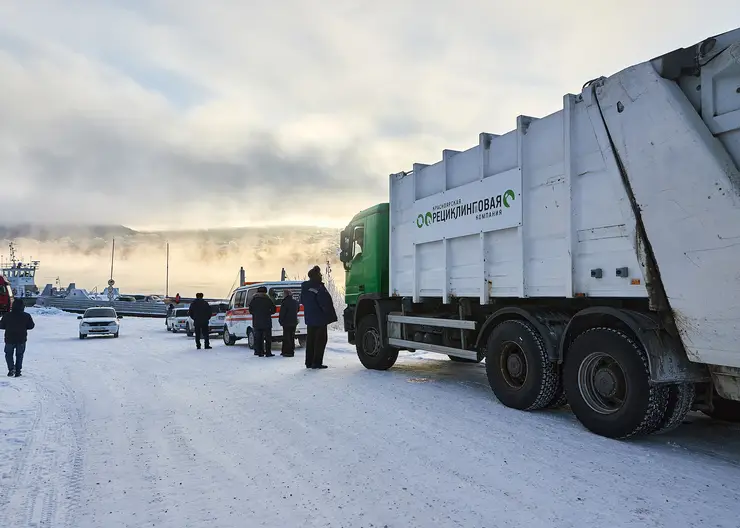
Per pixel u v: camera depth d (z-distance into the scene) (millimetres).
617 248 4996
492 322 6844
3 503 3678
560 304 6184
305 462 4496
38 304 52719
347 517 3396
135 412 6531
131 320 37969
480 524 3268
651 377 4613
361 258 10312
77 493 3859
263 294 13203
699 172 4262
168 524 3326
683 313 4418
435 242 7973
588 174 5309
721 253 4117
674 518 3324
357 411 6328
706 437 5215
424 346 8328
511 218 6344
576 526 3225
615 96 4969
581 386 5363
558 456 4566
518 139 6254
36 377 9711
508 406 6426
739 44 4059
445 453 4680
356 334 10258
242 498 3738
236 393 7688
